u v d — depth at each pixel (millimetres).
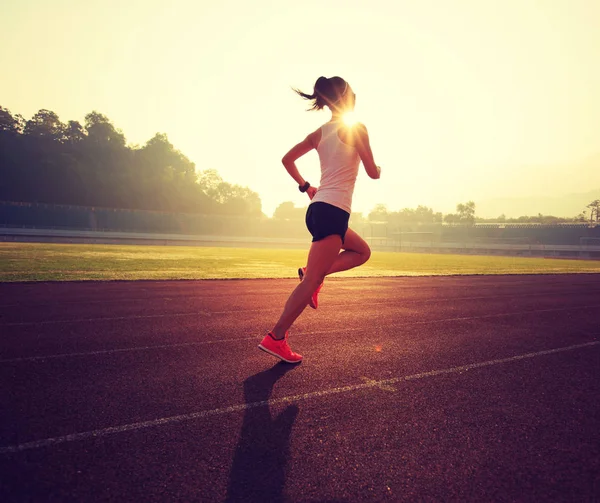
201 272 10852
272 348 2748
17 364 2652
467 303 6383
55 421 1832
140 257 17078
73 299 5562
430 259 28453
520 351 3443
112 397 2148
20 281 7434
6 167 75688
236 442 1690
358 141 2459
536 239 61750
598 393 2447
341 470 1498
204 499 1290
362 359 3035
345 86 2572
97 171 81938
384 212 111500
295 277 10031
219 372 2637
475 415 2059
